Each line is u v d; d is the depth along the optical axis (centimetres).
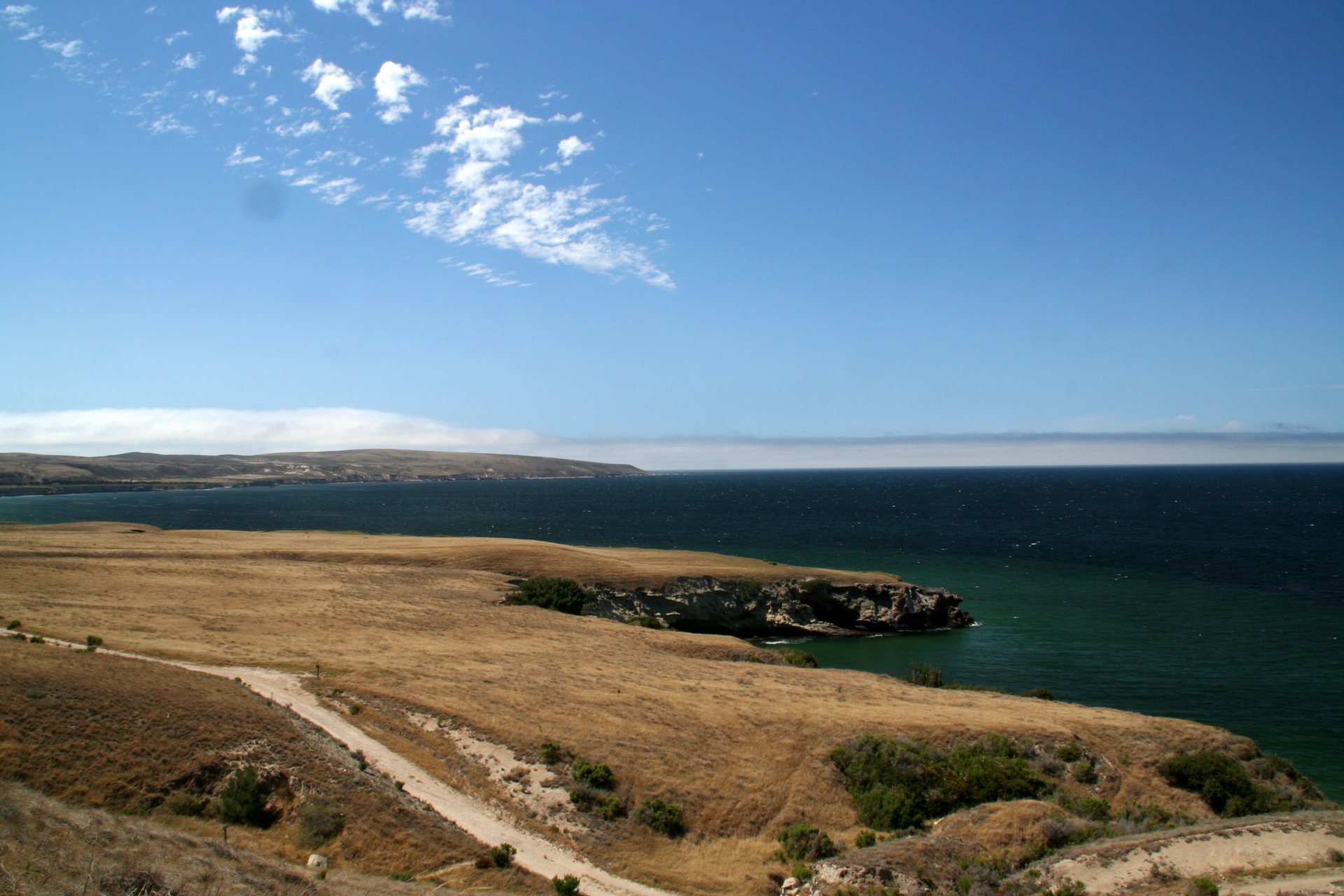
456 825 2447
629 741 3133
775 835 2694
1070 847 2348
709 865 2466
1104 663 6069
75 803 2155
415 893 1933
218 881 1686
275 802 2392
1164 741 3472
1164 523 17525
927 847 2372
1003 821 2577
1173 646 6475
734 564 9006
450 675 3778
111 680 2825
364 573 7325
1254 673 5638
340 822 2311
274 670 3612
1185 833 2273
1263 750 4175
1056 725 3600
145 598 5197
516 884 2148
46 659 2911
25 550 7050
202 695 2894
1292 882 1920
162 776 2370
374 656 4103
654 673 4347
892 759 3116
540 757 2911
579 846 2453
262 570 6950
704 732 3322
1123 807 2939
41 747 2317
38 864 1509
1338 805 3191
